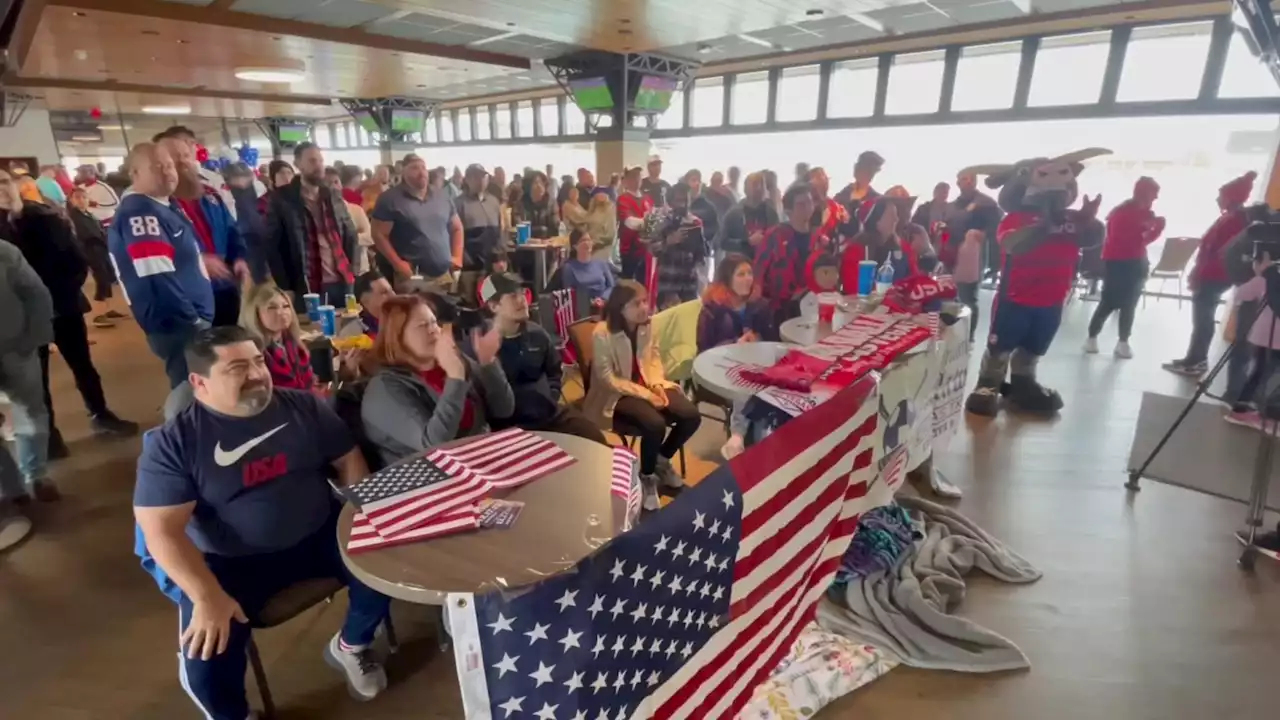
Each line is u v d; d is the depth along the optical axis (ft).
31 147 52.24
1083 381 15.53
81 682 6.42
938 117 29.25
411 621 7.34
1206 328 15.74
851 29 26.58
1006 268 13.00
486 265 16.84
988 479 10.75
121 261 8.46
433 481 5.51
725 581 3.92
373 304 10.52
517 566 4.37
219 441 5.15
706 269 16.88
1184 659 6.86
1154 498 10.15
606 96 34.58
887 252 12.75
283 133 71.31
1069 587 8.03
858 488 5.41
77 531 8.97
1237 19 13.07
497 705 3.10
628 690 3.47
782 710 6.10
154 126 68.49
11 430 11.45
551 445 6.30
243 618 5.24
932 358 8.90
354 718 6.02
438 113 58.03
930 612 7.21
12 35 20.47
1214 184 23.91
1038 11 23.34
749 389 7.35
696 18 24.18
